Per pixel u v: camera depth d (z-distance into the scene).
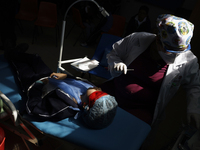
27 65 1.75
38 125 1.25
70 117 1.37
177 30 1.03
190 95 1.35
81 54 3.90
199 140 1.06
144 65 1.34
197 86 1.37
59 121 1.32
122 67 1.29
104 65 2.49
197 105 1.27
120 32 4.14
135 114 1.46
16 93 1.53
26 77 1.58
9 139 1.71
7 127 1.43
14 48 1.85
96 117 1.19
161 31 1.10
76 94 1.43
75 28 5.37
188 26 1.05
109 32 4.10
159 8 5.98
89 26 4.44
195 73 1.35
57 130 1.22
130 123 1.35
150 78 1.35
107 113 1.20
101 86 1.71
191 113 1.25
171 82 1.33
